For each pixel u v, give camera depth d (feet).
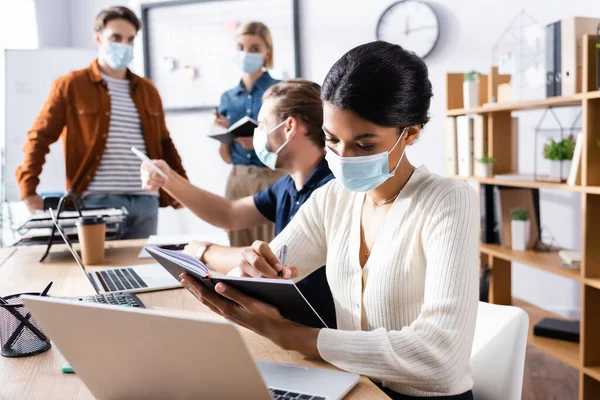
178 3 13.43
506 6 11.77
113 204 9.73
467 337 3.27
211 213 6.86
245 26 11.45
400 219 3.76
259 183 11.25
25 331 3.64
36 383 3.21
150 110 10.37
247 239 10.85
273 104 5.62
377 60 3.51
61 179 12.55
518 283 11.71
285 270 4.04
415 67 3.59
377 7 12.62
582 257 7.44
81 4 13.87
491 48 11.99
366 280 3.91
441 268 3.39
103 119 9.80
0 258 6.62
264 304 3.47
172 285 5.15
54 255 6.77
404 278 3.67
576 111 10.38
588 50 7.21
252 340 3.88
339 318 4.15
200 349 2.38
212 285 3.50
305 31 13.01
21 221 13.12
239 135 9.28
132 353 2.60
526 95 9.09
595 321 7.49
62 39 13.88
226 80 13.48
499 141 9.81
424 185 3.78
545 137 10.87
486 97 10.40
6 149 12.31
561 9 11.13
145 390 2.75
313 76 13.08
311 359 3.51
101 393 2.89
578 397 8.01
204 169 13.78
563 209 11.00
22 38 13.24
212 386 2.51
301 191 5.61
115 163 9.97
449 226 3.48
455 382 3.20
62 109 9.72
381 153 3.64
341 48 12.91
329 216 4.41
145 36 13.65
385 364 3.17
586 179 7.31
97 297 4.73
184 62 13.60
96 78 9.84
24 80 12.38
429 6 12.15
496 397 3.95
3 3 13.00
